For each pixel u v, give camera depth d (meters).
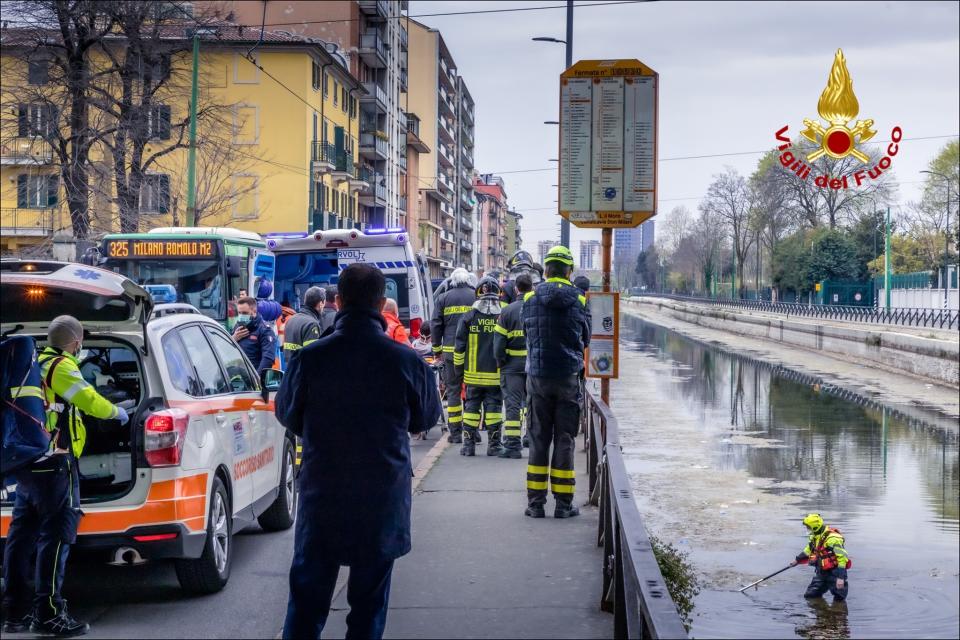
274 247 20.27
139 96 37.53
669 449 25.00
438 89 117.50
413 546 8.28
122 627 6.37
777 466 22.56
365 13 76.44
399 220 91.81
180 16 38.62
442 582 7.21
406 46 94.81
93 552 6.58
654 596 3.79
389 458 4.90
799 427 29.38
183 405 6.93
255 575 7.72
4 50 36.44
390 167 85.75
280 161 56.69
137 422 6.59
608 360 9.73
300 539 4.91
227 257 21.23
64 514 6.17
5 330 6.75
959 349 41.81
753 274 127.88
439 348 14.70
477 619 6.34
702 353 63.19
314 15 73.12
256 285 22.17
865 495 19.36
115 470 6.99
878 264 90.75
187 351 7.44
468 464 12.62
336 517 4.84
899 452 24.88
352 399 4.88
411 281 20.22
